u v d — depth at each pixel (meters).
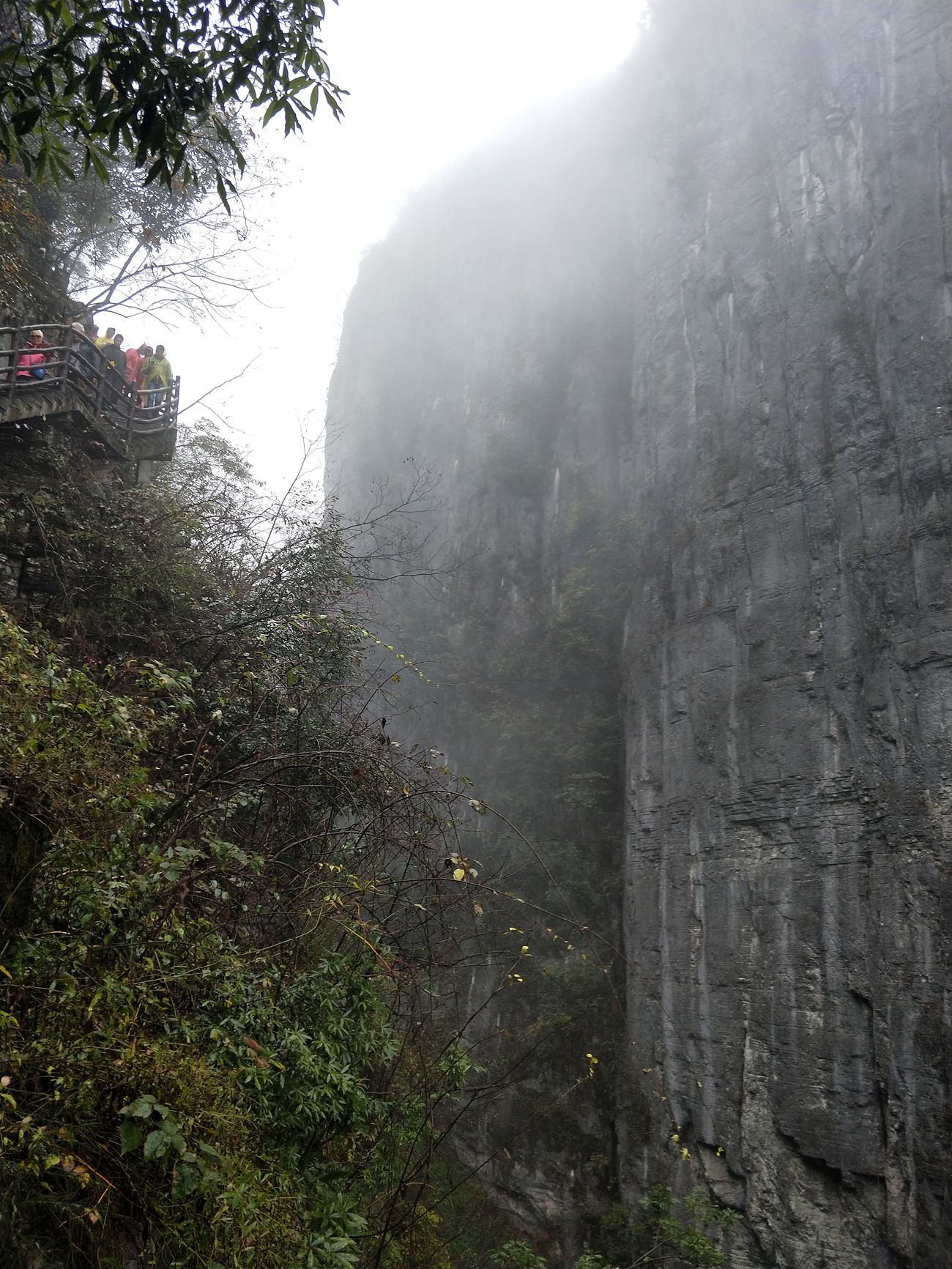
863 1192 22.73
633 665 35.38
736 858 27.97
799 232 31.39
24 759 4.88
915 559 24.84
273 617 8.72
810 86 32.56
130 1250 3.90
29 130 5.21
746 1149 25.33
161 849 5.34
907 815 23.66
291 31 5.21
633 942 31.83
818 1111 23.88
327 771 6.89
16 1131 3.60
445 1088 6.57
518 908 32.84
